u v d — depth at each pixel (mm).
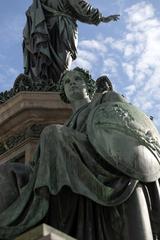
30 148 9305
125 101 6328
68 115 9383
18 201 5793
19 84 9742
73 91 6809
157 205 5805
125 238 5527
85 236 5516
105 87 8695
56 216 5602
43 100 9383
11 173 6188
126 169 5688
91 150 5875
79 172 5633
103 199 5523
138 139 5859
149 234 5527
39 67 11266
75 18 11875
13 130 9664
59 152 5695
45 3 11750
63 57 11391
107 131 5852
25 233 4996
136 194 5672
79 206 5641
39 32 11398
